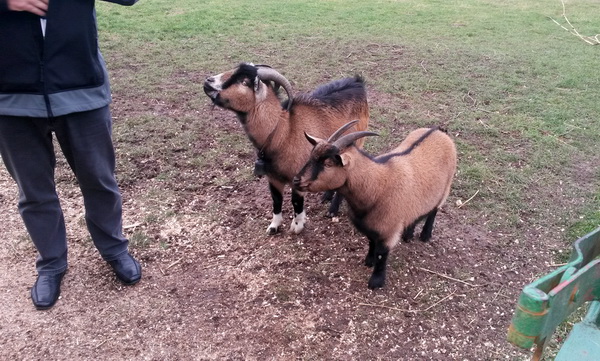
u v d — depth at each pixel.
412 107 7.00
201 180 5.28
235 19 11.57
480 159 5.66
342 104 4.49
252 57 8.93
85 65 3.11
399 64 8.76
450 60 9.03
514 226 4.59
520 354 3.34
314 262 4.18
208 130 6.29
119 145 5.84
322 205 4.96
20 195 3.53
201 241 4.41
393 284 3.94
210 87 3.89
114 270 3.92
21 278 3.94
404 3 14.12
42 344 3.38
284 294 3.81
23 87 2.98
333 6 13.38
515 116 6.73
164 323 3.57
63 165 5.45
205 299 3.78
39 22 2.88
